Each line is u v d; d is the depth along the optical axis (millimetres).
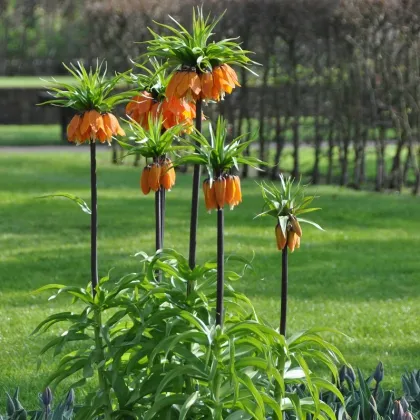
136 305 3891
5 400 6461
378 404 4910
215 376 3717
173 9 19938
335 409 4727
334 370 3875
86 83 4223
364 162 18516
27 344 7992
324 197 16984
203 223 14219
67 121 27531
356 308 9281
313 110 18781
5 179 19375
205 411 3818
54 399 6445
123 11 20547
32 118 33125
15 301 9555
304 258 11742
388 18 17297
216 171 3744
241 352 3779
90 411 3992
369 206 15984
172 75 4016
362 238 13164
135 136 4395
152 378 3854
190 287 3930
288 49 18672
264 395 3729
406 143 19719
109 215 14891
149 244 12516
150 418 3727
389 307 9344
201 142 3727
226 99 18984
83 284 10227
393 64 17516
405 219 14789
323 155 18828
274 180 19328
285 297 3936
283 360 3770
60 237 13102
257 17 18438
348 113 18297
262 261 11484
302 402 3996
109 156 23578
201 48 3984
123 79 4520
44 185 18516
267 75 18766
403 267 11281
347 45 18016
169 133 4180
